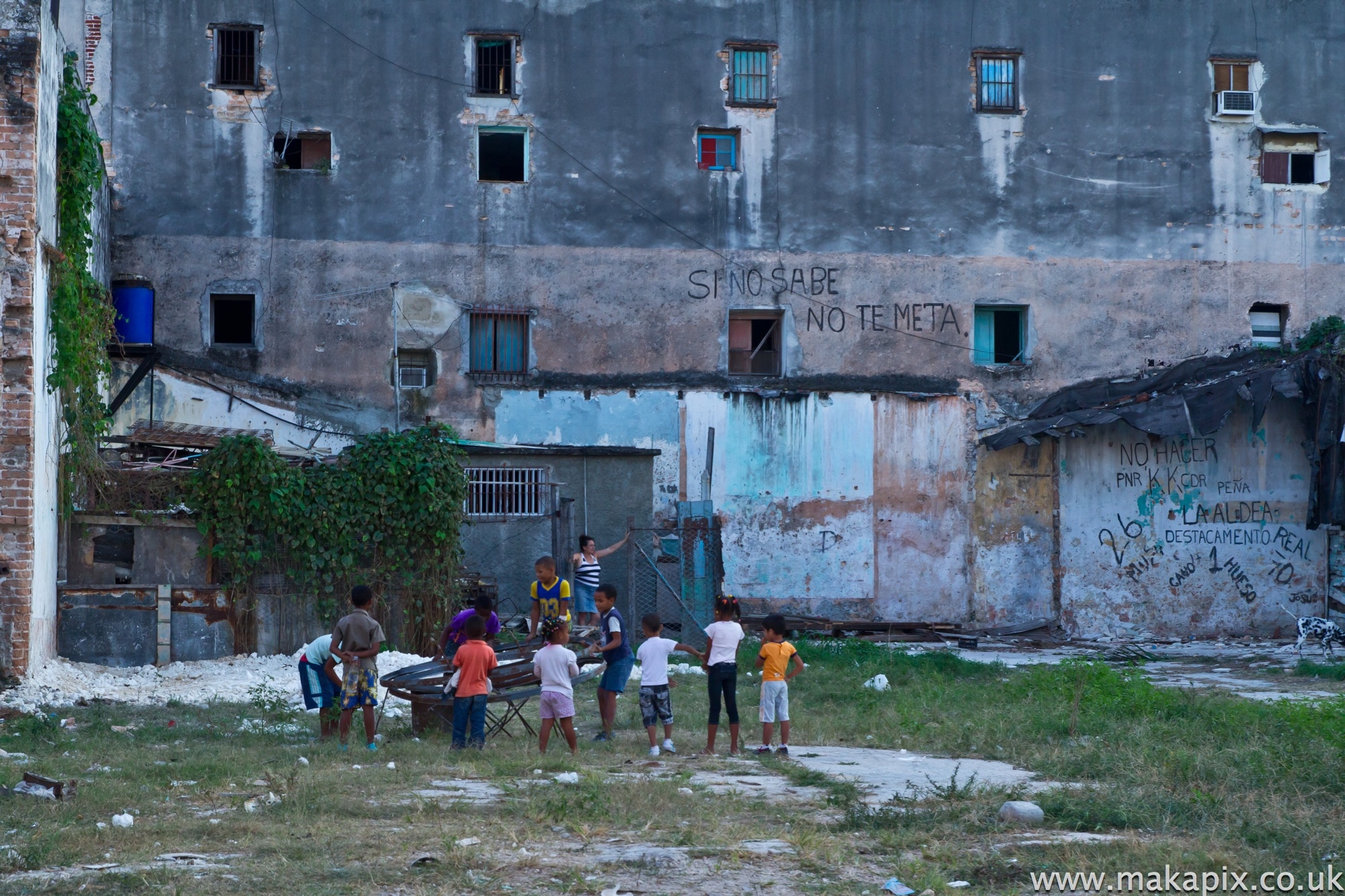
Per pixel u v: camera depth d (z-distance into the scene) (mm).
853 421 26188
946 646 23797
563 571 22828
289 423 24547
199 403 24234
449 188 25469
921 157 26812
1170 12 27531
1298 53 27609
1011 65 27250
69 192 16516
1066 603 26250
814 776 9617
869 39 26844
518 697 11523
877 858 6969
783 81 26562
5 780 8828
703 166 26391
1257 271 27328
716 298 26062
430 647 18484
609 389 25609
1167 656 22625
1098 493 26531
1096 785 9195
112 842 7039
